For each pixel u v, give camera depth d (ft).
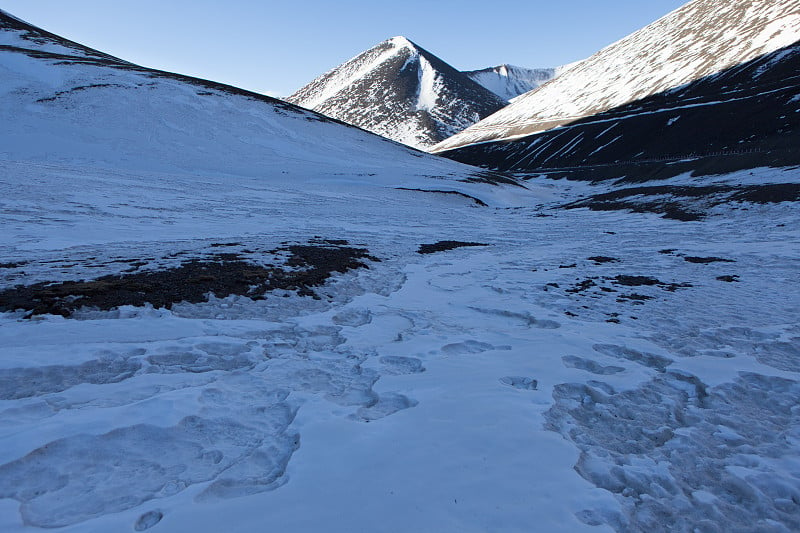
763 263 49.83
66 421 14.47
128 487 12.02
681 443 15.71
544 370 21.29
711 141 237.66
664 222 94.63
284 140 206.28
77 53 263.29
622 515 11.46
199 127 191.52
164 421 15.02
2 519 10.44
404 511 11.19
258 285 34.58
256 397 17.89
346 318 30.01
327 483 12.23
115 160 143.33
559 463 13.52
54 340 21.44
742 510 12.55
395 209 120.47
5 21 286.05
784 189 95.50
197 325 25.38
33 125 155.33
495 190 188.14
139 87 211.20
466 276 45.73
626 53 580.30
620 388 19.63
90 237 52.95
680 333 27.55
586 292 38.88
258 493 11.89
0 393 16.69
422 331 27.66
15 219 57.26
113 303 27.09
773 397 19.30
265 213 90.38
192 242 54.29
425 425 15.65
